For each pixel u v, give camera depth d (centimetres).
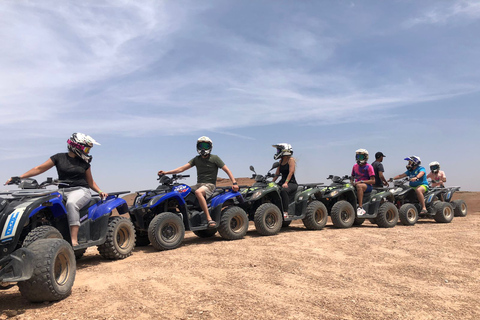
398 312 346
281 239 729
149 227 657
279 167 888
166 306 356
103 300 378
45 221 492
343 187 942
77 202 524
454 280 451
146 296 387
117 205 603
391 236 760
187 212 709
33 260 361
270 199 861
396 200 1073
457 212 1226
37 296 365
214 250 620
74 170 545
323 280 445
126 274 482
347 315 336
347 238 732
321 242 689
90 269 525
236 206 780
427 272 484
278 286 419
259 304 360
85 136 554
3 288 417
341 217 927
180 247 684
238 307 351
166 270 494
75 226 519
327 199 969
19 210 383
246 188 866
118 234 621
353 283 434
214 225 722
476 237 741
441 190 1138
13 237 368
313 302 367
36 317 334
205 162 765
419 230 870
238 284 425
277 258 554
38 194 420
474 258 563
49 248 373
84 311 346
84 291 412
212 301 367
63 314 339
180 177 720
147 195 711
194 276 462
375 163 1012
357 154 984
